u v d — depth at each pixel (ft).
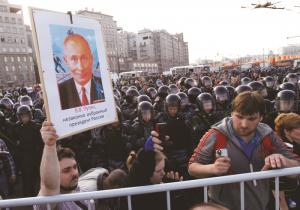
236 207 7.05
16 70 286.05
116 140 16.57
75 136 17.80
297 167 6.58
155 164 7.52
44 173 6.45
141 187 6.45
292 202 9.48
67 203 7.19
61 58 7.11
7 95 60.49
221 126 7.30
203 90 36.91
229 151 7.07
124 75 206.28
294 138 9.72
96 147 17.48
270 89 28.91
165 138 8.67
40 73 6.65
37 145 18.52
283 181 9.04
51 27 7.00
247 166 6.98
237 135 7.09
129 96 27.50
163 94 30.30
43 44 6.77
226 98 20.94
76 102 7.32
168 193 6.51
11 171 15.78
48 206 6.44
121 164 16.60
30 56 302.04
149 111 16.90
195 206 4.77
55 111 6.80
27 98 32.55
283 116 10.24
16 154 19.10
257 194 6.97
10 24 283.59
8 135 19.72
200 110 18.80
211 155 7.29
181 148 14.73
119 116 17.20
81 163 17.48
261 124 7.47
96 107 7.87
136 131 16.90
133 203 7.38
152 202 7.39
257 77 64.54
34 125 18.76
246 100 6.64
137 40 477.77
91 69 7.86
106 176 9.64
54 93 6.83
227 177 6.50
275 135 7.31
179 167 14.46
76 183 8.09
